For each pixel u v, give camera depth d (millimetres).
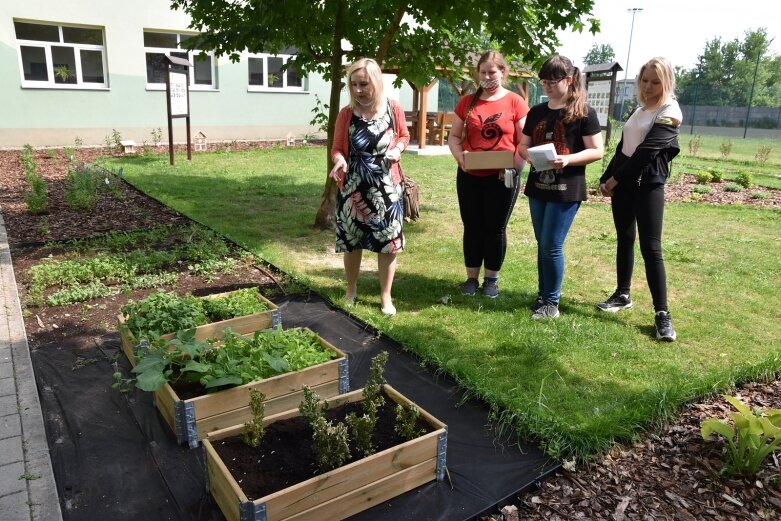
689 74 48375
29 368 3492
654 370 3652
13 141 14133
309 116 18453
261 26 6309
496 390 3309
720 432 2686
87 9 14305
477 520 2389
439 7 5539
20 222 7062
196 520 2336
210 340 3268
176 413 2732
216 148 15789
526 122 4312
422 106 15695
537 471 2676
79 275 5043
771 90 49156
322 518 2254
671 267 5969
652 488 2600
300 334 3457
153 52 15781
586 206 9258
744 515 2439
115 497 2457
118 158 13180
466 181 4660
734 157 18922
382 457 2346
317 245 6496
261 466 2344
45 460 2654
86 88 14766
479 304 4762
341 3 6371
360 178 4203
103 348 3807
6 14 13406
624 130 4234
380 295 4910
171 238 6551
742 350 4027
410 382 3484
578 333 4180
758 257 6422
